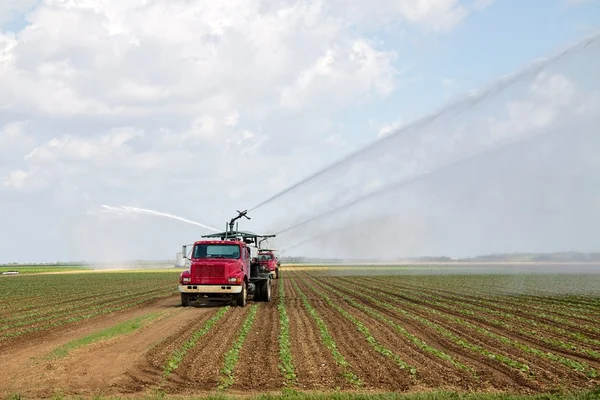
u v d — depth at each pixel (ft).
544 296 134.51
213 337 67.62
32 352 60.70
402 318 88.43
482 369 51.37
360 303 115.03
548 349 62.44
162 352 57.88
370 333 71.77
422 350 60.23
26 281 238.68
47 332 77.25
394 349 60.85
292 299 123.65
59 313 103.14
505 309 103.81
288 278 236.22
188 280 102.68
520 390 44.57
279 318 86.63
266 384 45.83
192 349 59.72
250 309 99.55
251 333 70.90
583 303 115.96
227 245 105.60
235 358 54.49
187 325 78.64
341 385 45.62
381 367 51.83
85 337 67.51
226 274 102.17
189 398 40.06
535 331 75.36
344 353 58.49
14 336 73.77
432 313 96.12
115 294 152.56
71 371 49.83
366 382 46.60
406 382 46.68
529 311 100.53
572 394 41.50
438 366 52.42
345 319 86.33
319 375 48.70
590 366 52.80
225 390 43.98
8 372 50.03
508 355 58.13
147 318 86.17
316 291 153.99
